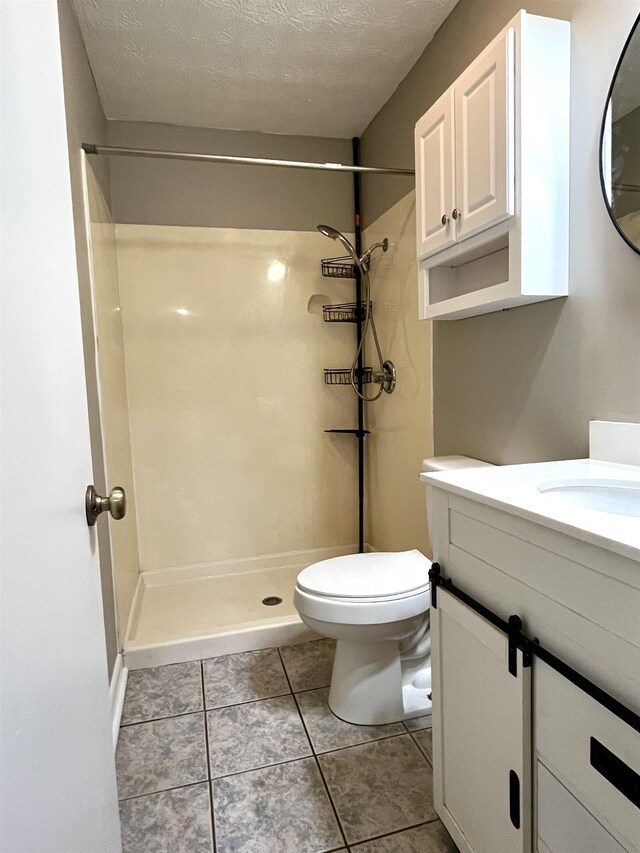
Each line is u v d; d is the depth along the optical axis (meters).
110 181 2.43
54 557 0.62
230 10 1.69
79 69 1.75
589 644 0.70
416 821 1.24
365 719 1.58
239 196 2.62
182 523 2.68
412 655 1.68
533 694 0.82
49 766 0.56
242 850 1.17
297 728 1.57
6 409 0.49
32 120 0.62
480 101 1.29
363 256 2.49
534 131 1.19
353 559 1.73
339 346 2.83
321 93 2.25
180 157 1.86
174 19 1.73
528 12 1.36
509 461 1.53
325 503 2.89
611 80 1.11
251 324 2.69
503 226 1.27
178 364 2.61
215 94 2.24
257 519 2.80
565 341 1.29
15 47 0.56
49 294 0.66
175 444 2.64
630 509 1.00
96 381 1.75
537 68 1.18
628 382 1.12
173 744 1.51
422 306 1.68
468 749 1.01
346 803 1.29
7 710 0.46
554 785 0.78
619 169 1.10
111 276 2.25
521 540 0.84
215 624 2.18
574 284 1.25
